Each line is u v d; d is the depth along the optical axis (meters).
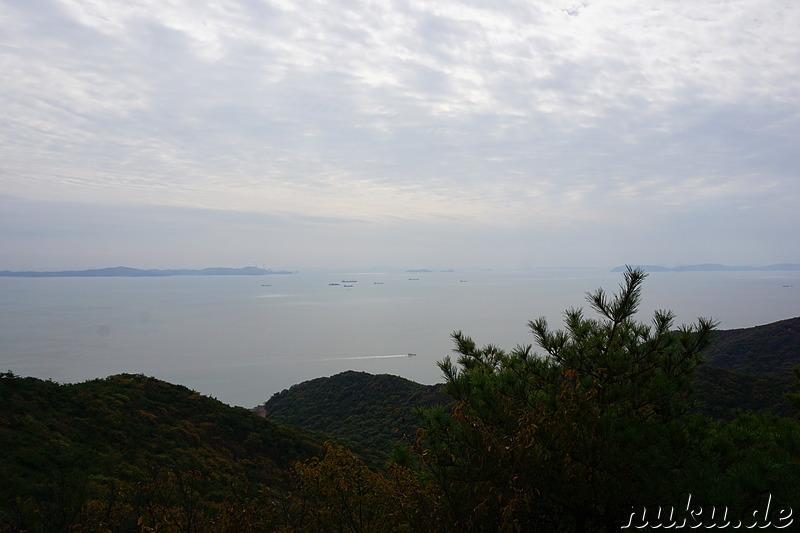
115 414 20.08
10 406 17.23
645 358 4.61
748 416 5.84
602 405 4.21
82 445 15.85
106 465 13.98
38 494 9.62
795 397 5.94
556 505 4.24
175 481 5.66
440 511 3.95
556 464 3.84
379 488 4.62
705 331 4.49
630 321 4.79
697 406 4.48
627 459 3.73
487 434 3.89
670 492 3.55
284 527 4.72
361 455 23.80
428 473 4.52
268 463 21.41
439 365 4.88
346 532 4.97
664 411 4.18
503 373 4.71
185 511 5.05
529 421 3.91
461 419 3.93
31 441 14.55
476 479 3.87
